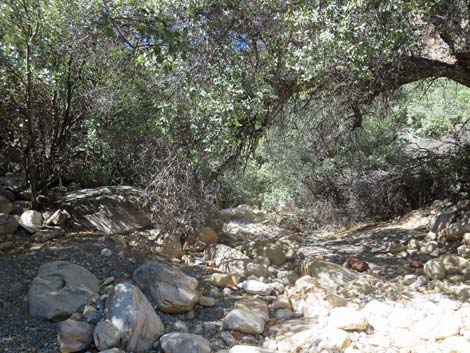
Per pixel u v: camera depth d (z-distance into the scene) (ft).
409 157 28.55
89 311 12.40
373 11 15.74
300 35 16.61
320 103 21.01
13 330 11.71
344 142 26.07
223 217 29.37
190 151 17.03
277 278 17.15
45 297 12.71
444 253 19.56
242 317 12.74
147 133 19.01
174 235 18.60
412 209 28.14
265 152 28.27
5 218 16.88
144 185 20.56
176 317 13.16
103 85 19.10
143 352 11.38
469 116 31.78
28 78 17.01
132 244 17.72
